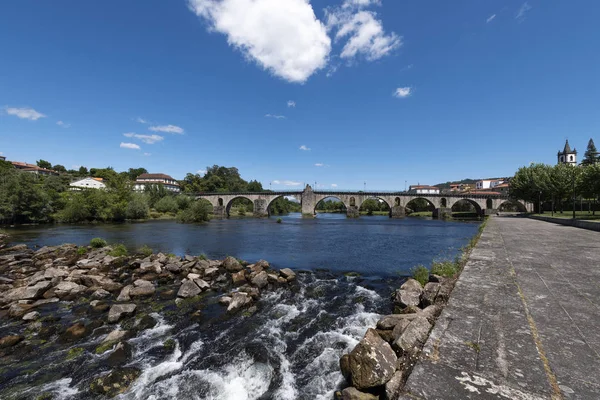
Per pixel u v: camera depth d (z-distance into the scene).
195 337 7.86
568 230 20.94
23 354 7.06
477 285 6.68
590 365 3.33
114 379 5.91
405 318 5.85
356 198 83.19
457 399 2.87
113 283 12.53
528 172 54.59
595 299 5.66
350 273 15.18
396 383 3.77
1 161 77.31
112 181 66.19
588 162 75.31
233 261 15.77
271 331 8.15
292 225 52.50
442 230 41.56
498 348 3.78
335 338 7.45
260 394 5.43
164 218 67.69
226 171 142.00
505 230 21.00
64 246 22.50
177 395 5.45
